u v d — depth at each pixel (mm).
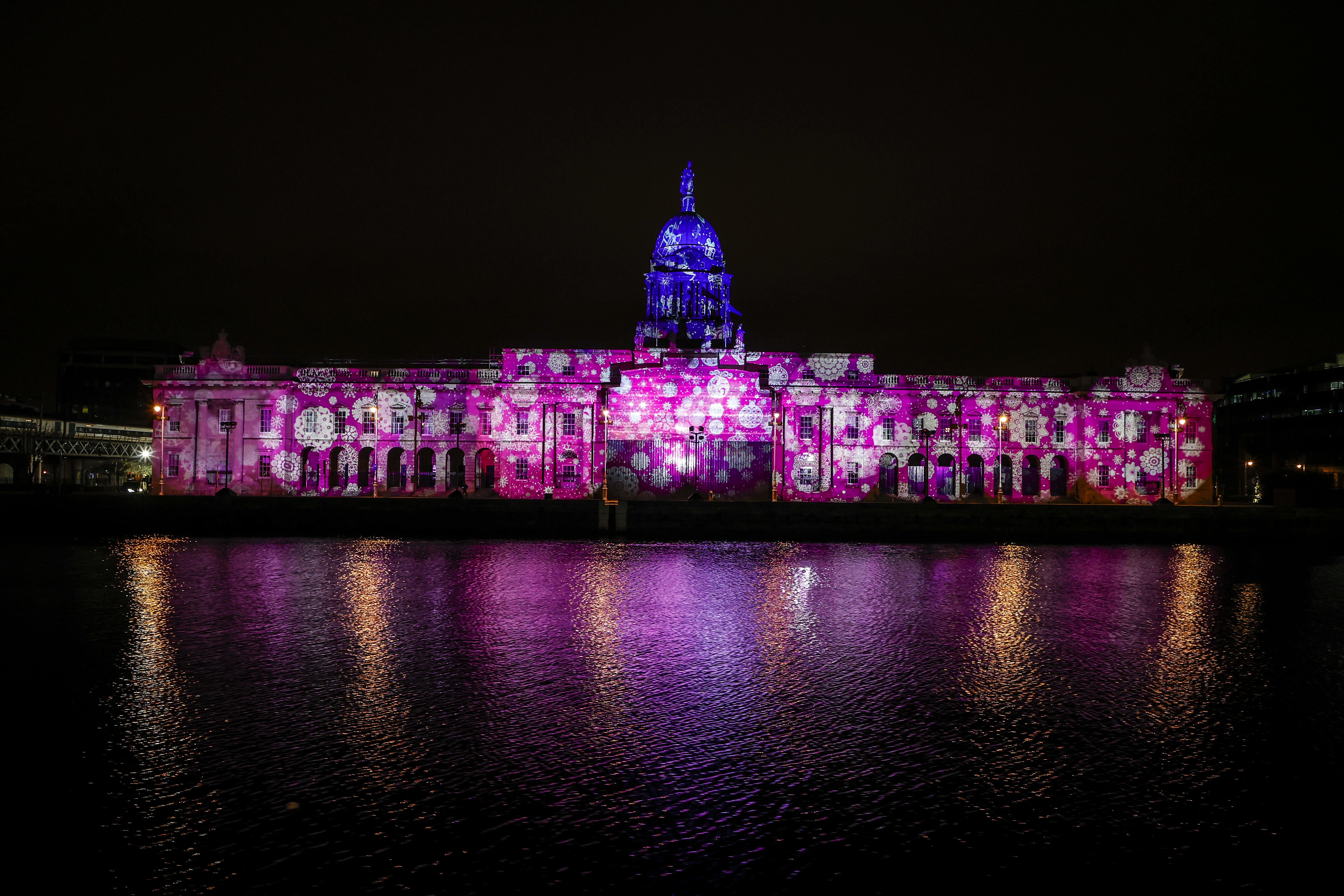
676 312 94750
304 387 85688
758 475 86000
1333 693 23781
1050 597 39062
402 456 87875
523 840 14773
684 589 40000
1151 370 88625
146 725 20188
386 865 13938
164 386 86000
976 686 23984
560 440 85625
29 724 20234
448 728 20094
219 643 28344
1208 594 40344
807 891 13352
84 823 15289
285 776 17297
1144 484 87812
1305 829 15547
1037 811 16141
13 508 65250
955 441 86625
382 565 47656
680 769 17812
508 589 39500
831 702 22297
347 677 24312
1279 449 127062
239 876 13586
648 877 13672
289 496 75812
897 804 16312
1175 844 14961
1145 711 22000
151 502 65812
